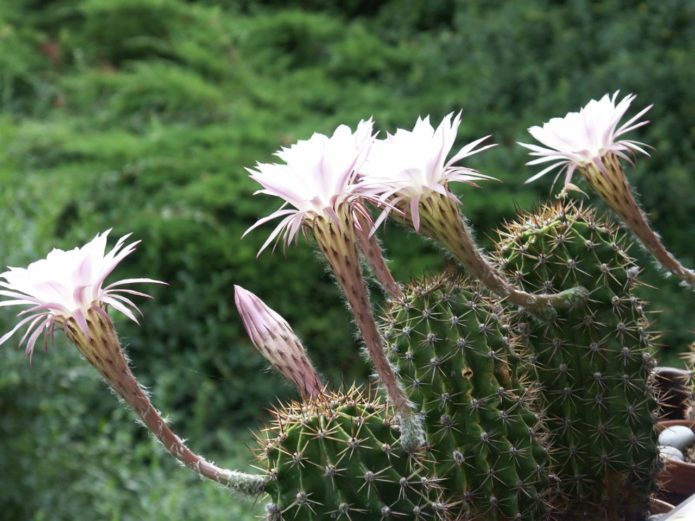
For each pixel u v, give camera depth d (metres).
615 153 0.70
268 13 4.52
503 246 0.74
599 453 0.71
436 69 3.71
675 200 2.82
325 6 4.60
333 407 0.60
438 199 0.60
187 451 0.58
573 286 0.70
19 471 2.05
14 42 4.13
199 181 3.17
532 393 0.68
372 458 0.57
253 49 4.17
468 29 3.77
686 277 0.72
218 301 2.91
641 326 0.74
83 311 0.57
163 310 2.88
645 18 3.37
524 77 3.36
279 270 2.95
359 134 0.58
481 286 0.69
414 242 2.88
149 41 4.16
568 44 3.40
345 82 3.86
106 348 0.57
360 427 0.58
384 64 3.90
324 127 3.38
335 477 0.57
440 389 0.65
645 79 3.09
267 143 3.37
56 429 2.11
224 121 3.66
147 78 3.78
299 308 2.90
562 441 0.71
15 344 2.02
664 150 2.95
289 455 0.58
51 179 2.96
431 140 0.59
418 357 0.66
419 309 0.66
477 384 0.65
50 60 4.25
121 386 0.58
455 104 3.42
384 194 0.61
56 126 3.52
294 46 4.29
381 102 3.56
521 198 2.82
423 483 0.58
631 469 0.71
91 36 4.30
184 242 2.97
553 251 0.71
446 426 0.65
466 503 0.65
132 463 2.28
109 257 0.58
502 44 3.56
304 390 0.67
